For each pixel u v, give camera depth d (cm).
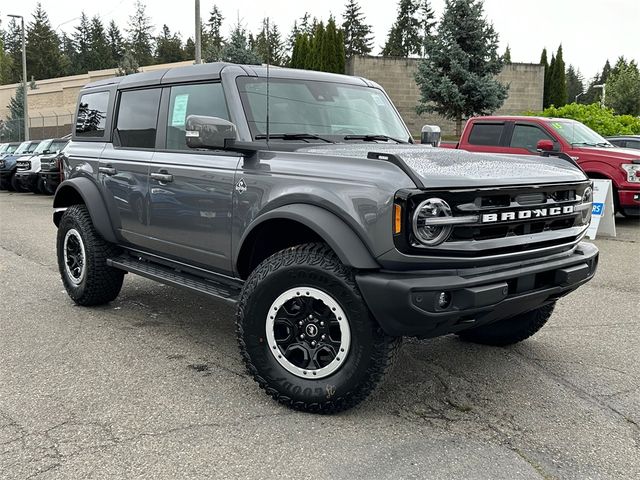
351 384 339
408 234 313
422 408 367
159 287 661
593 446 326
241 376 416
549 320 557
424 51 2711
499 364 442
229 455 311
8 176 2130
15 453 311
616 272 763
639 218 1267
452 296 319
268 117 418
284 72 459
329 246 352
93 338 493
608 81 4547
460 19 2597
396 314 316
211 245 423
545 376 421
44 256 855
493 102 2573
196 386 397
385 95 526
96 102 571
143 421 347
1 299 613
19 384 399
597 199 1029
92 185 545
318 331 351
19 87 5131
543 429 344
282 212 355
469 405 373
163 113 482
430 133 533
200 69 456
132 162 496
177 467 299
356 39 7756
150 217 479
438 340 495
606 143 1181
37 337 494
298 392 354
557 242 375
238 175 396
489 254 335
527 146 1133
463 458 310
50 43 9250
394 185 317
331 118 456
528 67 3145
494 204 337
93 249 550
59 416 353
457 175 330
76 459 306
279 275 352
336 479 290
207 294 429
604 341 499
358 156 355
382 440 328
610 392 396
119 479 289
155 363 438
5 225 1197
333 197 338
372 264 325
